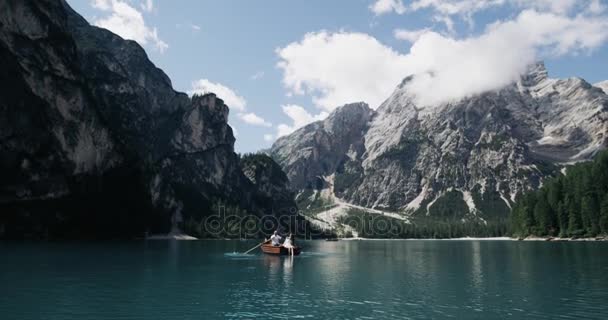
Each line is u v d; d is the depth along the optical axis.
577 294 45.00
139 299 41.72
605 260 84.06
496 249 137.25
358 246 181.00
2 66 150.88
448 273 64.44
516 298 43.12
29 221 159.38
